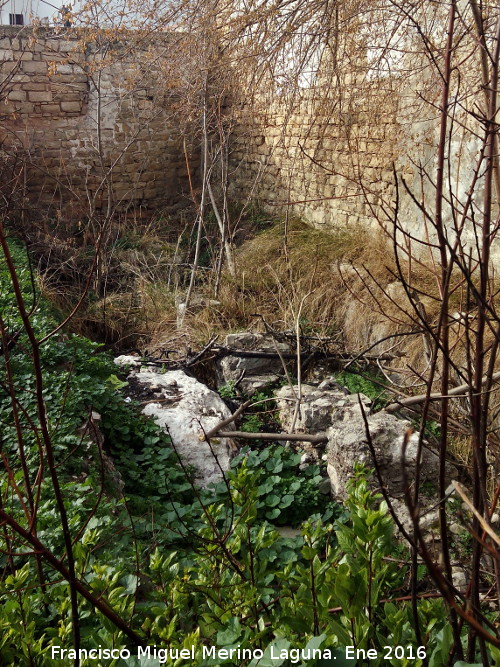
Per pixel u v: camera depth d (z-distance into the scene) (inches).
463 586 150.4
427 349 126.8
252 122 492.1
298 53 312.2
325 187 427.8
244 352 294.5
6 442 177.8
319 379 291.1
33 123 514.3
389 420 219.6
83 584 89.0
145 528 165.5
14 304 277.9
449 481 203.8
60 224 491.2
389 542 79.4
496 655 66.9
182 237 502.3
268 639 87.7
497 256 292.5
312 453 234.4
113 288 441.4
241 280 385.7
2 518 68.3
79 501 146.8
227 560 100.4
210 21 328.8
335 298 338.0
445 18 257.1
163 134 553.6
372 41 324.8
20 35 499.2
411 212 344.5
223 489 202.1
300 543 177.8
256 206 502.9
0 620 80.3
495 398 199.2
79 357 245.9
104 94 499.5
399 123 338.3
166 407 250.8
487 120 77.9
